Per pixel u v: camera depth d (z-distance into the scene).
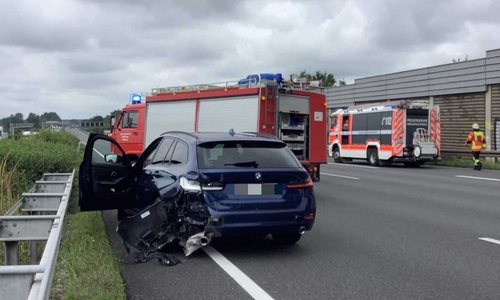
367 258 6.50
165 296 4.98
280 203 6.40
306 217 6.57
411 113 22.02
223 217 6.13
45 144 15.41
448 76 26.62
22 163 10.59
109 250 6.26
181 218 6.21
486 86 24.44
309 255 6.65
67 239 6.58
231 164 6.39
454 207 10.83
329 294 5.04
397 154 21.94
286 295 5.01
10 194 8.52
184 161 6.54
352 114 25.12
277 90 12.09
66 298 4.44
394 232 8.19
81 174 7.37
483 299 4.91
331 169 21.11
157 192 6.80
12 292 3.10
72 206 9.14
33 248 5.64
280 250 6.91
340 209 10.59
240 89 12.44
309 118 12.83
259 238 7.64
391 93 31.28
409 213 10.07
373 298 4.93
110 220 9.09
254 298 4.92
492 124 24.20
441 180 16.30
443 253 6.75
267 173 6.38
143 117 17.03
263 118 11.95
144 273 5.77
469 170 20.56
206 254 6.66
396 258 6.49
